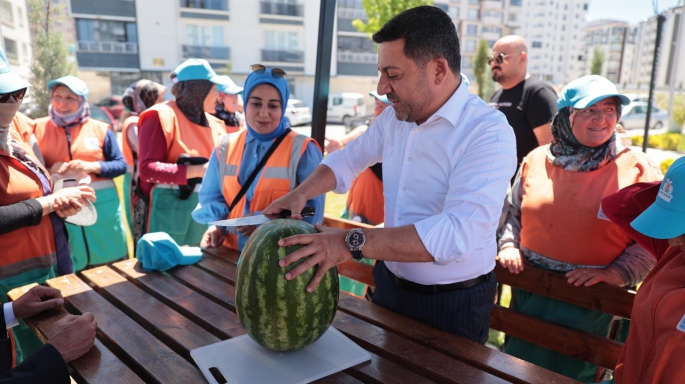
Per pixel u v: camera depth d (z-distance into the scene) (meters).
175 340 1.81
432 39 1.67
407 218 1.97
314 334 1.63
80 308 2.08
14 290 2.31
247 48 24.78
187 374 1.59
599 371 2.63
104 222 4.10
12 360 2.24
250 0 24.00
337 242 1.58
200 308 2.08
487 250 1.97
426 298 1.98
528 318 2.46
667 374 1.54
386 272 2.18
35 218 2.51
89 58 21.89
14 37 9.91
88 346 1.73
